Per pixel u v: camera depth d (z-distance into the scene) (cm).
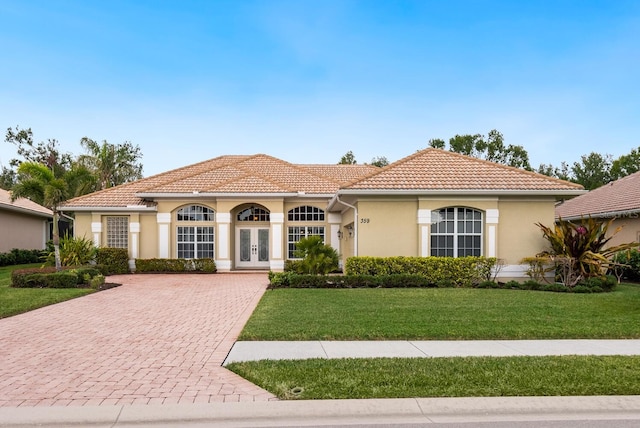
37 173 1720
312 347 784
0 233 2686
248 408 521
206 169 2494
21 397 553
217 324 991
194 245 2278
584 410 530
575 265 1503
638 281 1777
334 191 2309
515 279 1644
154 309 1183
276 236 2230
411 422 502
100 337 872
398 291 1409
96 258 2142
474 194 1619
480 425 494
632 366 661
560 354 737
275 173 2555
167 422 500
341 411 518
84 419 496
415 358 709
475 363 677
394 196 1638
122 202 2306
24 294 1409
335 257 1669
